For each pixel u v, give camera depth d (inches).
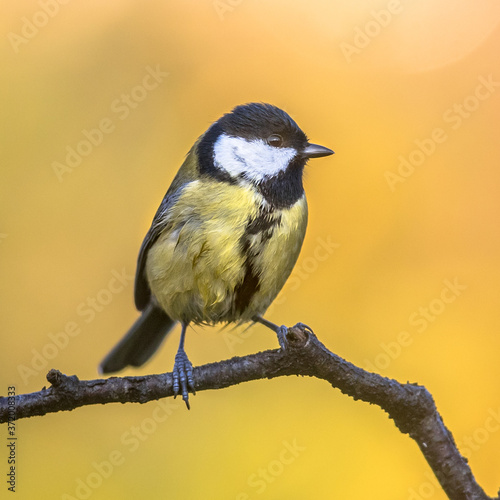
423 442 150.8
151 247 153.7
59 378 150.6
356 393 150.9
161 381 151.0
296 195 153.3
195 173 153.3
